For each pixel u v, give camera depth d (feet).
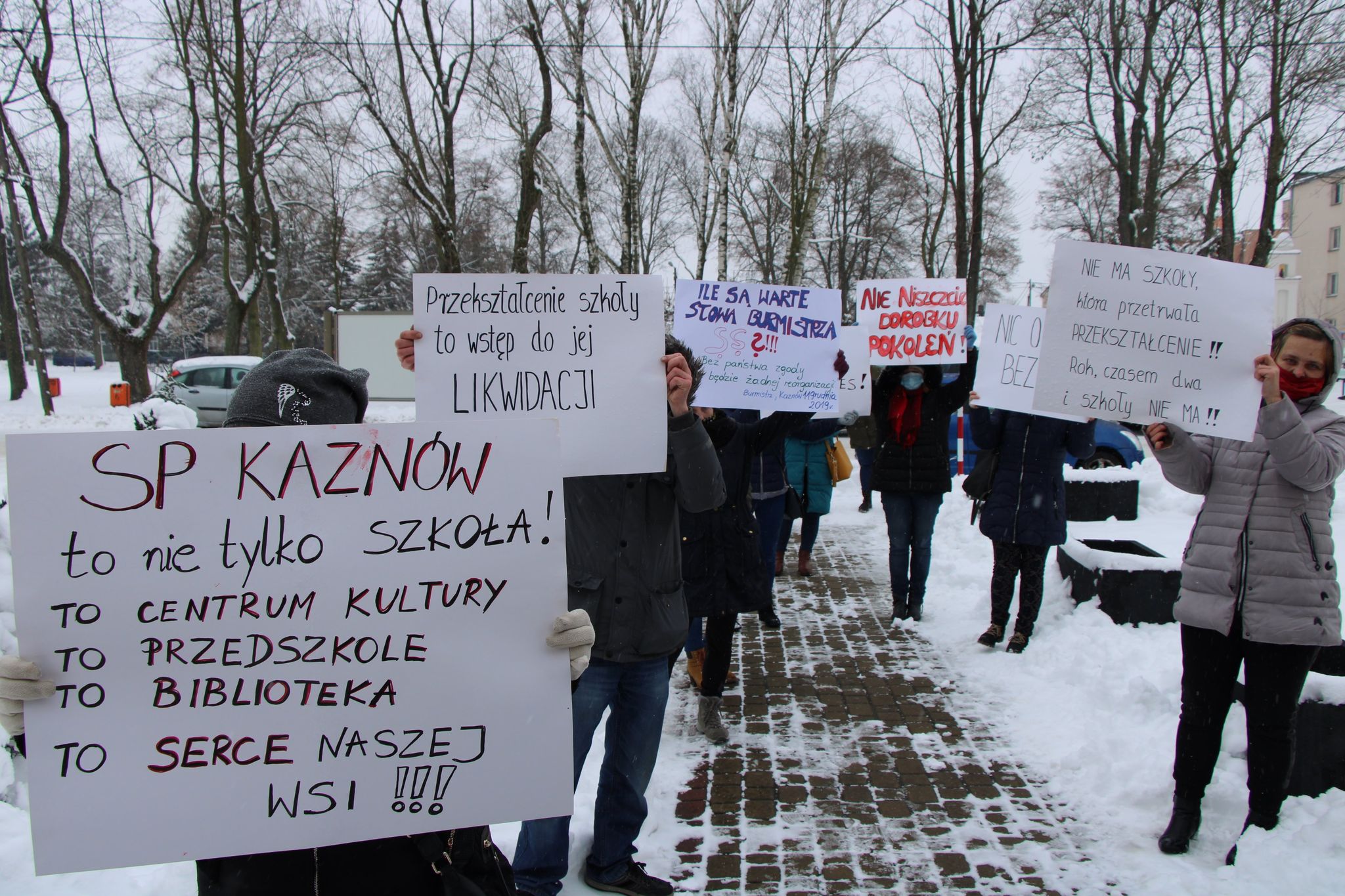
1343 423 10.58
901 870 11.36
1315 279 177.99
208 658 5.99
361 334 69.36
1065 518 19.38
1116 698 15.84
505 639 6.40
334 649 6.17
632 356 9.48
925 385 21.80
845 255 135.85
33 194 79.20
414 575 6.29
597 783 12.96
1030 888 10.87
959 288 20.74
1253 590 10.59
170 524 5.96
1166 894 10.27
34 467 5.79
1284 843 10.23
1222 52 70.13
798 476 27.43
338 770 6.14
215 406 71.15
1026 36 74.38
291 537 6.13
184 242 191.31
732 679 18.76
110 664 5.86
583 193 64.90
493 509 6.40
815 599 25.26
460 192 106.32
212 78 81.97
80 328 200.75
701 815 12.94
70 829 5.77
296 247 181.98
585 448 9.40
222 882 6.12
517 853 10.23
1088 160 97.71
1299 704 11.89
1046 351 11.20
